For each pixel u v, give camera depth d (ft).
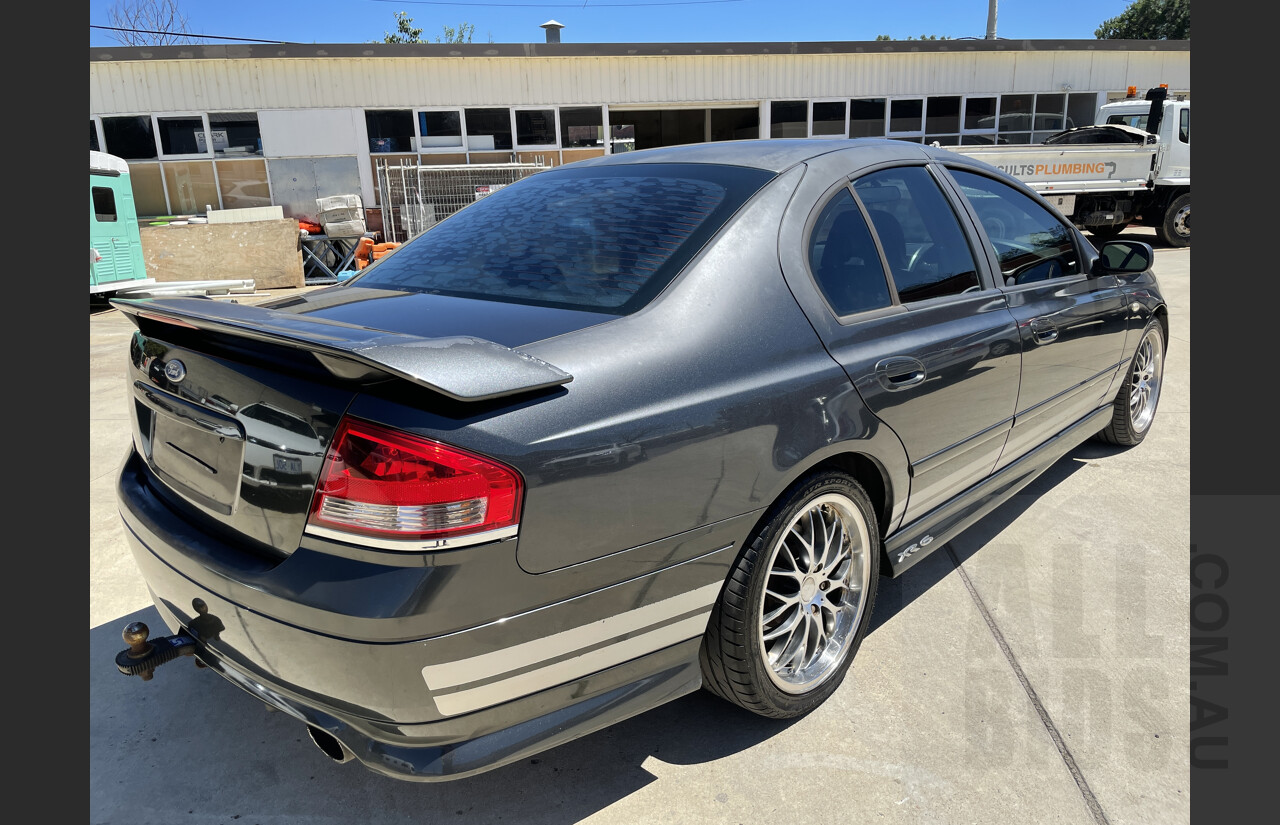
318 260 42.27
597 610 5.23
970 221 8.65
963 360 7.73
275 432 4.92
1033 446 10.01
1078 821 5.76
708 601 5.84
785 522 6.16
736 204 6.63
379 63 46.24
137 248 36.37
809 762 6.38
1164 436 13.89
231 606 5.11
